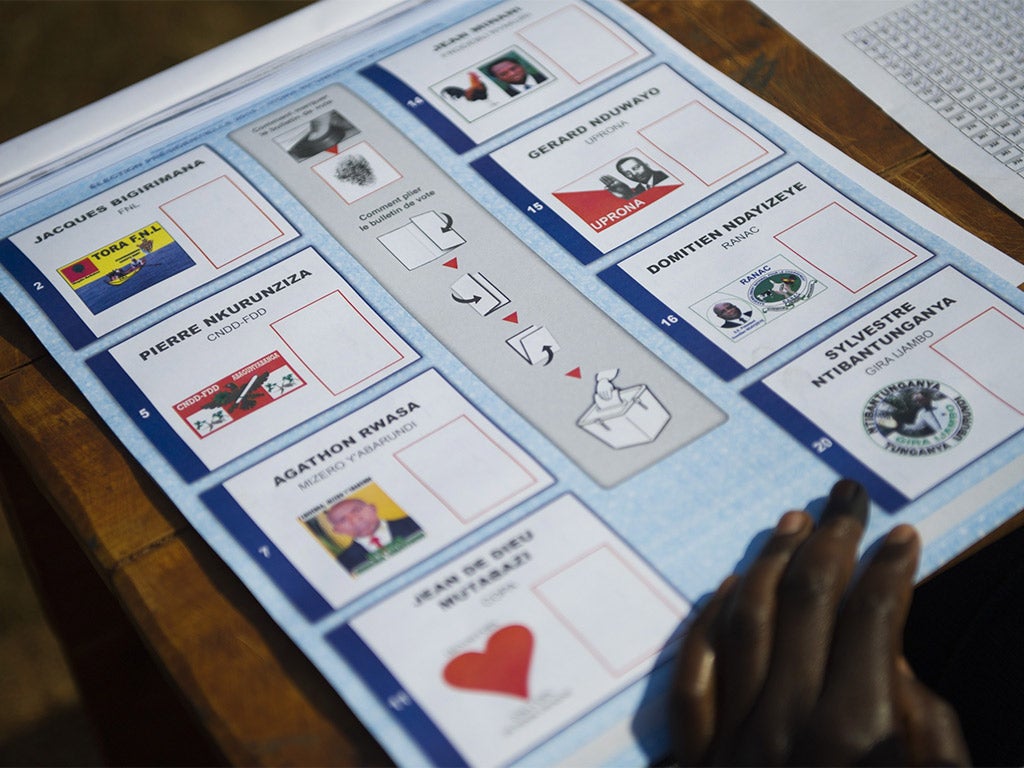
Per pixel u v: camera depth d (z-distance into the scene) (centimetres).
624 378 61
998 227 67
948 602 73
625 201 70
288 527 56
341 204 71
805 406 59
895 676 49
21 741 120
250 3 174
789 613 50
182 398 62
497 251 68
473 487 57
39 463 61
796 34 79
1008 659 69
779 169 71
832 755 47
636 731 49
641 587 53
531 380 61
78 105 163
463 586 53
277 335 64
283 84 78
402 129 75
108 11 173
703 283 65
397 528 56
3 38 171
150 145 75
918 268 65
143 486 60
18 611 130
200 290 67
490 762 48
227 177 73
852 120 74
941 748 48
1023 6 80
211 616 55
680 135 73
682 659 50
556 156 72
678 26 81
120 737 79
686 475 57
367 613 53
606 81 77
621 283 65
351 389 62
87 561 79
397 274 67
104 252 70
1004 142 72
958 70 76
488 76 77
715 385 60
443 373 62
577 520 55
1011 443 57
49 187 73
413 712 50
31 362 66
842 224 67
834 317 63
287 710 52
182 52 168
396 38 81
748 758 48
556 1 82
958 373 60
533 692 50
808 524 54
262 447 60
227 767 52
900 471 56
